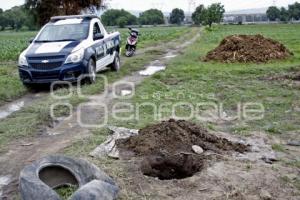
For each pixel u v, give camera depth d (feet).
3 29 349.20
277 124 26.73
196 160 19.47
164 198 15.98
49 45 39.86
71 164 17.24
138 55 69.97
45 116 28.12
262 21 513.86
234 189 16.62
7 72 51.60
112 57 48.14
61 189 16.67
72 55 38.37
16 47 101.35
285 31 185.98
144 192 16.42
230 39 63.05
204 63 57.21
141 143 20.80
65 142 23.09
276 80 42.70
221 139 22.34
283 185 17.21
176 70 48.44
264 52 59.72
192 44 98.58
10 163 20.34
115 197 15.60
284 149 22.00
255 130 25.46
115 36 49.80
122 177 17.63
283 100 33.42
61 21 44.21
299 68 49.73
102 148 20.86
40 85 40.91
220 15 250.98
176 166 19.76
